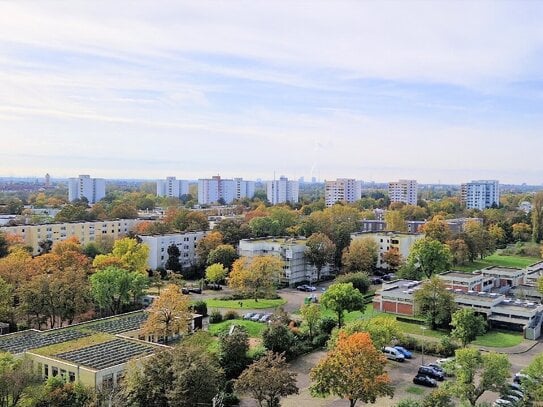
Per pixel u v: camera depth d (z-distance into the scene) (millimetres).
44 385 72250
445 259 166875
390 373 94375
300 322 124125
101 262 154125
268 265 158375
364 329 94375
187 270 192625
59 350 88688
